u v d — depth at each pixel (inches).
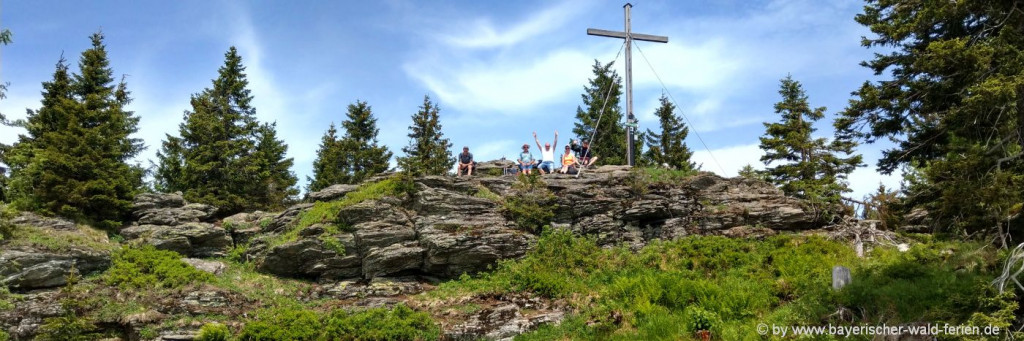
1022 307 552.1
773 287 756.6
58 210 978.1
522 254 897.5
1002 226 653.3
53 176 986.7
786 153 1381.6
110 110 1162.0
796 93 1451.8
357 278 898.1
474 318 757.9
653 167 1121.4
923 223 1012.5
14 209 879.1
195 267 882.1
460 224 916.6
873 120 779.4
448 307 790.5
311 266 889.5
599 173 1058.1
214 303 779.4
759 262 833.5
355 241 901.8
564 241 901.2
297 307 807.1
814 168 1331.2
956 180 610.5
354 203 943.7
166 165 1568.7
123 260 858.1
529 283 821.9
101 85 1338.6
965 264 654.5
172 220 1013.2
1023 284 553.9
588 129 1710.1
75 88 1305.4
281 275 911.0
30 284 775.1
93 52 1333.7
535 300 796.0
